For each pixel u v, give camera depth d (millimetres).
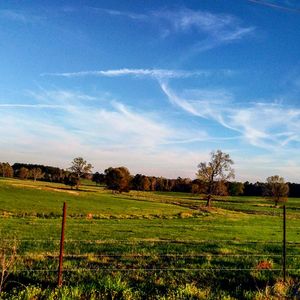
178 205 112375
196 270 17469
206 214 82875
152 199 132250
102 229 44156
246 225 59094
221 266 19125
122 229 44812
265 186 140375
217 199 164750
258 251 27078
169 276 16156
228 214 87812
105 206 85562
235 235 42250
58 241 29250
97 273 15609
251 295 13117
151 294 13188
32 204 75562
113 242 30375
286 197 137500
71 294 12070
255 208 121000
